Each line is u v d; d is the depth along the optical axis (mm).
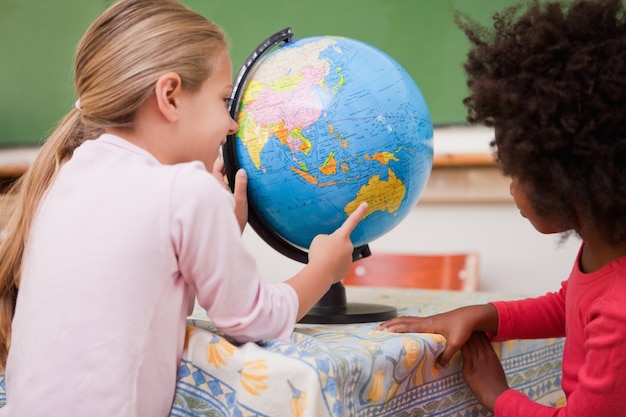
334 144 829
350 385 661
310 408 611
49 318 690
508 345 940
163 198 687
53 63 2441
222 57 824
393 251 2266
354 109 833
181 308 715
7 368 750
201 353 706
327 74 849
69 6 2424
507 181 2014
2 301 851
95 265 687
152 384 688
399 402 743
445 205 2180
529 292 2074
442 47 2078
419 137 887
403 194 892
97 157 750
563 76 716
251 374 652
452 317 850
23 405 683
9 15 2506
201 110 795
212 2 2314
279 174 852
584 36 726
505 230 2104
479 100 786
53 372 676
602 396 687
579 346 776
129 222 689
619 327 677
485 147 2018
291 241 940
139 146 780
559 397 1089
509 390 817
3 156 2512
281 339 731
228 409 673
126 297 675
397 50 2133
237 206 868
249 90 880
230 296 697
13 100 2494
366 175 843
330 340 762
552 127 708
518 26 796
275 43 932
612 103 690
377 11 2146
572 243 2018
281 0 2238
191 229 679
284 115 839
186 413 711
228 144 878
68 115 857
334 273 826
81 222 709
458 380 853
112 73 774
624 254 744
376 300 1231
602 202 697
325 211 867
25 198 835
